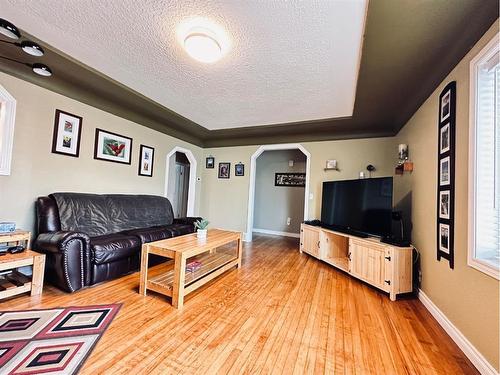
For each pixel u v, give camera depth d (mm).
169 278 2285
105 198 3100
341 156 4066
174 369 1295
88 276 2240
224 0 1496
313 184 4258
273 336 1640
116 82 2711
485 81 1521
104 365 1295
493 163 1464
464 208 1622
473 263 1482
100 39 1962
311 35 1779
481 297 1414
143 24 1758
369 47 1752
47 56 2211
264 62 2180
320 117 3621
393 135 3699
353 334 1698
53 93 2676
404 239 2857
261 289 2441
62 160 2783
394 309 2111
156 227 3492
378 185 2783
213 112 3625
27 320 1685
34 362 1285
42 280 2113
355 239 2773
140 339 1541
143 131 3922
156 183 4195
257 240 5094
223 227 5121
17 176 2391
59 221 2488
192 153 5090
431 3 1330
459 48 1663
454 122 1776
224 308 2012
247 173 4953
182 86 2770
